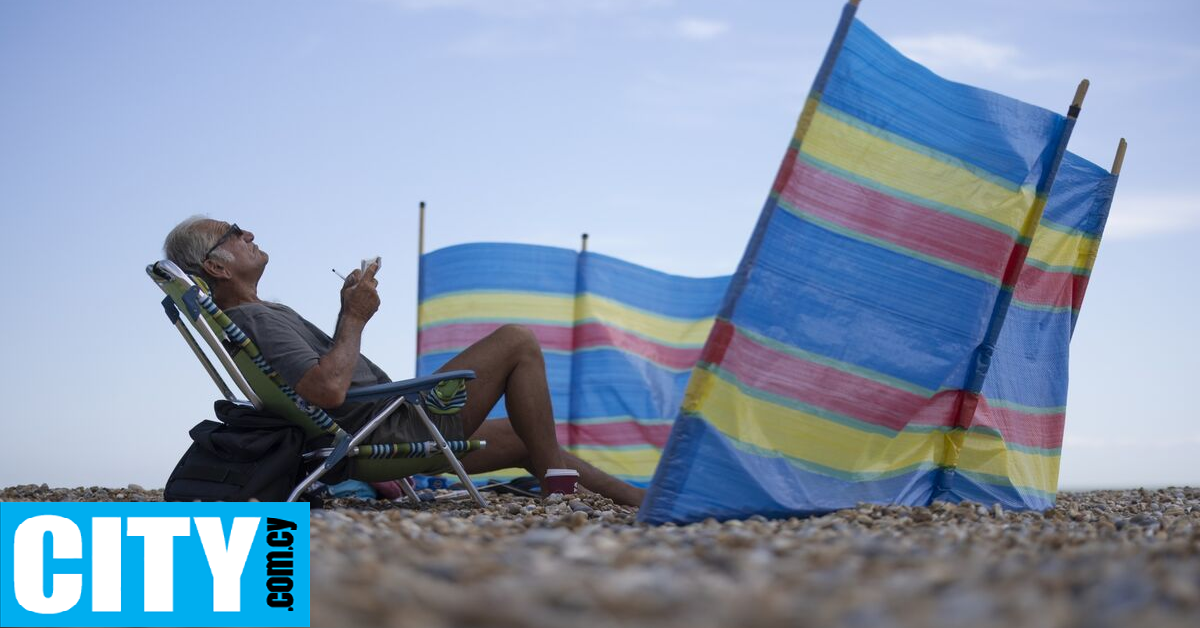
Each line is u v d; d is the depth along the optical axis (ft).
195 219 14.84
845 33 13.57
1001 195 14.56
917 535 10.95
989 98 14.56
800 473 13.44
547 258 23.26
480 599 6.63
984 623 6.08
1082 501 20.97
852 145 13.79
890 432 14.03
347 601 6.59
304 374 13.71
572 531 11.53
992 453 15.49
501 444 17.13
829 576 7.80
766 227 13.25
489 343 15.72
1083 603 7.02
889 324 13.97
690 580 7.66
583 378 22.84
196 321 13.57
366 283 14.37
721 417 12.96
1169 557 9.12
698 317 23.85
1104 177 17.48
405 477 15.87
